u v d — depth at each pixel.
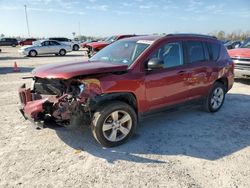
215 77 5.96
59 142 4.48
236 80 10.70
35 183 3.35
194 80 5.43
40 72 4.35
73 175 3.53
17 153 4.10
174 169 3.70
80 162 3.86
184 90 5.27
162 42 4.87
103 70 4.07
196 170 3.68
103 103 4.16
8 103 6.87
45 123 3.99
